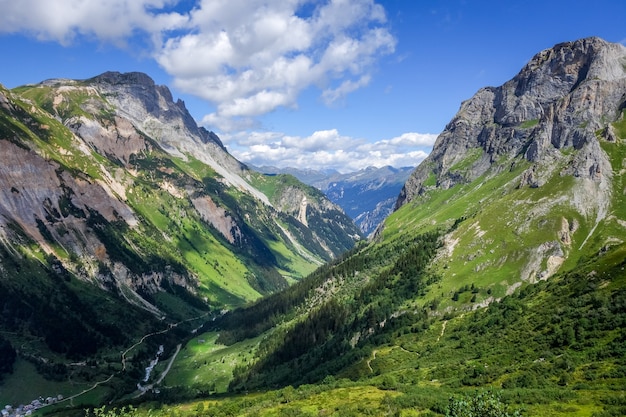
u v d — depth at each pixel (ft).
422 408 354.54
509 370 416.87
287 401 467.52
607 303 466.70
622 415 267.59
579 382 351.05
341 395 441.27
